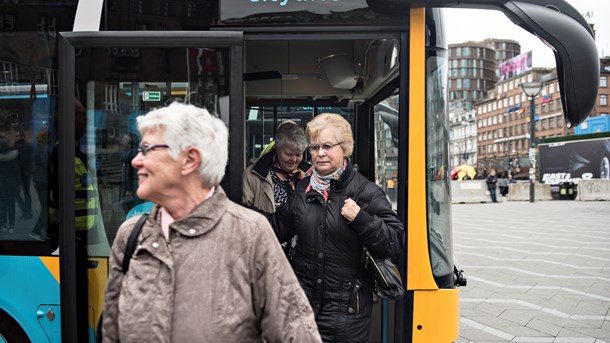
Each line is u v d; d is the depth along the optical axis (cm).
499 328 565
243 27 288
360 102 452
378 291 262
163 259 156
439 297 296
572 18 261
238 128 279
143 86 281
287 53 427
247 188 354
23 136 291
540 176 3153
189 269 156
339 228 265
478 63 14812
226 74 280
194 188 163
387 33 291
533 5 263
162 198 161
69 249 275
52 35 288
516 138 10512
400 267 298
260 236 163
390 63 351
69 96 277
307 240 270
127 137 282
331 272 266
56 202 290
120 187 284
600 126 4066
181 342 152
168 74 280
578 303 663
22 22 290
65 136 276
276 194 363
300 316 166
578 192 2673
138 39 279
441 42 295
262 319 165
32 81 290
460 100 14038
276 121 446
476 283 776
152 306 153
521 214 1873
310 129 272
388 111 373
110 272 168
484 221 1634
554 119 9125
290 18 288
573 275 824
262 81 438
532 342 521
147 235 161
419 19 288
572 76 253
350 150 273
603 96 8225
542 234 1298
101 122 281
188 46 280
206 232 159
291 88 440
